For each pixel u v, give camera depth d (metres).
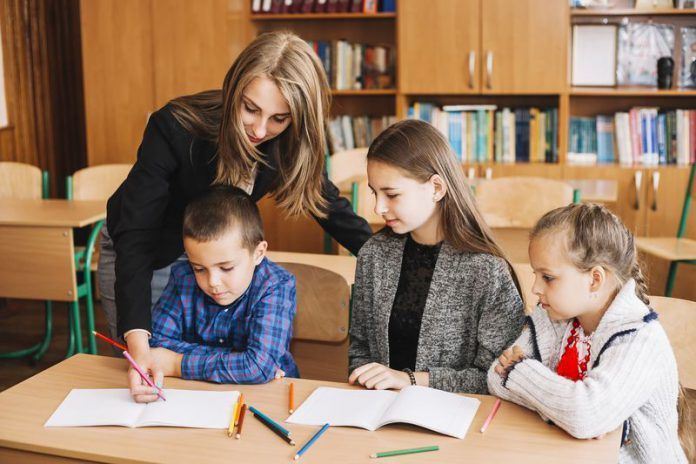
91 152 5.12
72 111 5.69
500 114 4.80
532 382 1.41
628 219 4.54
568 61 4.59
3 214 3.46
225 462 1.25
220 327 1.76
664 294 4.06
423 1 4.68
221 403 1.47
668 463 1.44
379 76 4.96
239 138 1.64
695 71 4.69
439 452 1.28
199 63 4.93
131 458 1.27
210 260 1.63
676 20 4.73
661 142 4.64
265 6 5.01
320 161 1.79
